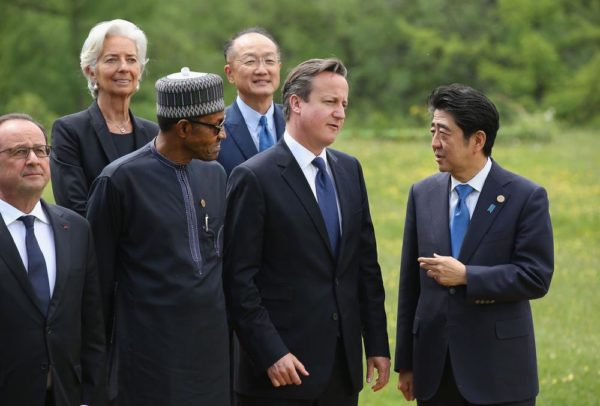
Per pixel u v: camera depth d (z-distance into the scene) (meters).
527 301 5.82
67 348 5.06
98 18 36.56
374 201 18.95
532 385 5.70
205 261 5.54
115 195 5.48
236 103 7.36
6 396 4.92
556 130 30.38
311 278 5.73
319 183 5.84
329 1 51.31
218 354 5.53
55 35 36.62
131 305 5.49
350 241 5.87
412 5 49.59
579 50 47.06
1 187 5.06
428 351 5.76
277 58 7.37
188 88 5.38
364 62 50.12
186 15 47.31
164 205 5.51
